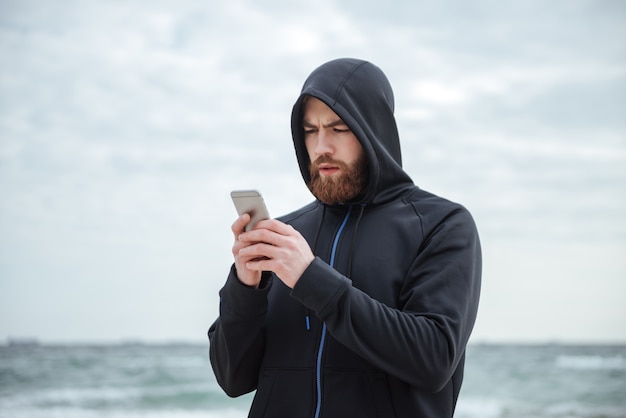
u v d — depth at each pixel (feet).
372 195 6.68
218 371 6.79
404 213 6.64
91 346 224.33
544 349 225.15
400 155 7.22
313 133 6.81
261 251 5.73
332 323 5.62
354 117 6.57
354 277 6.37
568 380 97.86
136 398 74.79
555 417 61.46
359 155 6.61
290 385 6.22
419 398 5.99
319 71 6.88
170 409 67.41
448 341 5.72
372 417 5.91
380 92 6.93
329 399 5.99
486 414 65.21
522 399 80.12
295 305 6.48
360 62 7.00
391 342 5.55
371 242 6.50
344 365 6.05
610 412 66.23
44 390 84.33
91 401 72.59
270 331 6.54
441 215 6.47
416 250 6.32
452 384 6.35
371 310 5.63
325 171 6.66
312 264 5.67
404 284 6.22
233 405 70.38
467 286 6.11
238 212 6.08
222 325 6.42
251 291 6.17
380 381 5.98
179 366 120.26
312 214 7.30
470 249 6.31
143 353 193.26
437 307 5.89
